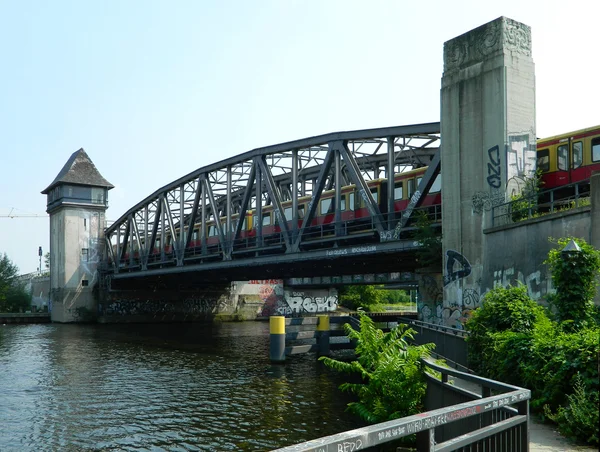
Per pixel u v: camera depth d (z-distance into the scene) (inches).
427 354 540.4
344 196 1535.4
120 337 2208.4
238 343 1911.9
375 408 542.0
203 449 644.1
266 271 2076.8
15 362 1430.9
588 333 422.6
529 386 453.7
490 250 894.4
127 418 804.0
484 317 591.2
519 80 964.6
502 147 940.6
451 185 1027.9
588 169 971.9
